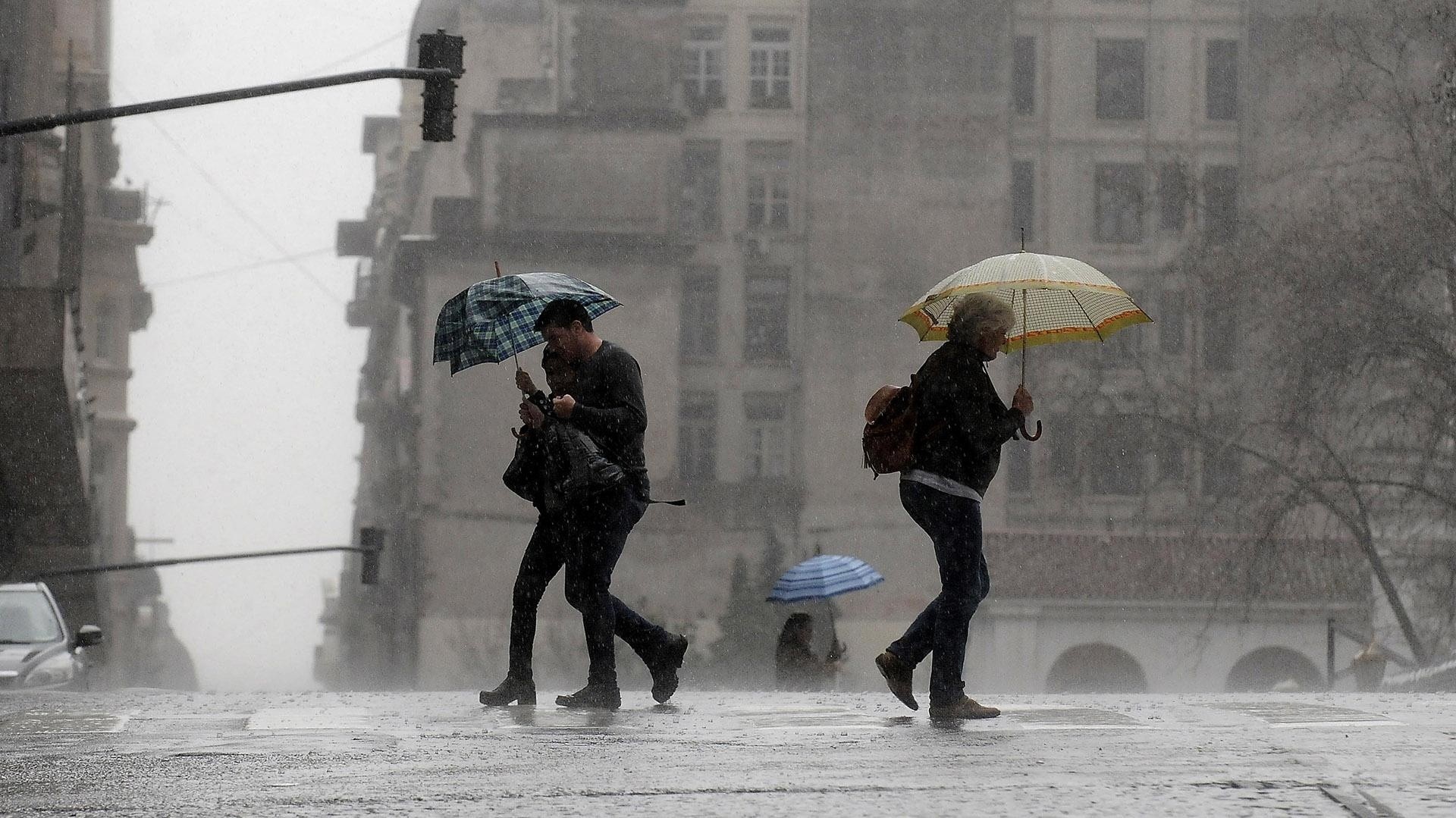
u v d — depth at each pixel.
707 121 124.62
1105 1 126.56
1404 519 68.06
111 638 154.00
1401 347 66.69
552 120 120.38
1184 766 11.20
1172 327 117.75
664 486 118.69
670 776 10.98
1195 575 108.50
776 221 124.88
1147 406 82.62
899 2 122.56
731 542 118.12
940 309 17.31
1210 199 87.56
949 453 15.62
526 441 18.42
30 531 93.62
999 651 109.06
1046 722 15.27
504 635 116.50
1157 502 113.81
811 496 119.25
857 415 120.69
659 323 120.75
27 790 10.77
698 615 117.19
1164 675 108.62
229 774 11.51
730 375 123.12
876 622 117.50
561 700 18.11
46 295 70.25
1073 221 125.00
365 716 16.98
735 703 19.38
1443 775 10.32
